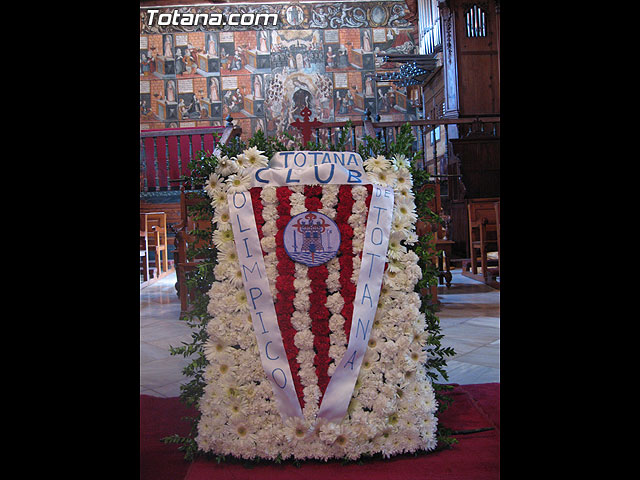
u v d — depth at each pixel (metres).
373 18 16.67
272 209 2.17
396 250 2.22
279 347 2.11
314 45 16.70
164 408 2.78
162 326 4.89
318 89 16.69
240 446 2.07
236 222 2.16
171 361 3.75
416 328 2.20
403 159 2.33
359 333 2.11
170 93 16.80
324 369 2.11
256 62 16.73
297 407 2.08
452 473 1.97
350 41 16.70
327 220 2.17
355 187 2.20
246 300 2.16
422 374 2.22
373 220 2.19
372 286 2.15
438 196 5.95
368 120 8.45
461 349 3.83
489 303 5.60
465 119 8.75
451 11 10.91
